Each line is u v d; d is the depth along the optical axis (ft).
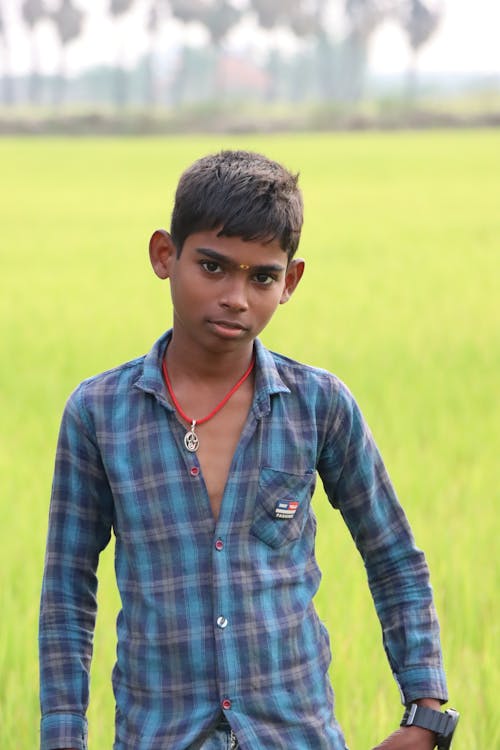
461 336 44.19
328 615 18.29
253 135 335.67
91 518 9.31
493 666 16.61
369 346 42.01
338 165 175.63
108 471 9.06
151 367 9.11
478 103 391.45
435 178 148.77
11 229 98.07
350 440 9.51
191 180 8.60
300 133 343.05
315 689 9.01
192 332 8.75
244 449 8.99
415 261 71.00
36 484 25.62
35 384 36.17
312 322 47.85
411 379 36.29
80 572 9.32
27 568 20.36
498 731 15.05
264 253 8.50
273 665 8.79
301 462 9.16
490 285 59.21
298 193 8.80
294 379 9.33
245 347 9.09
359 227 94.12
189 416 9.02
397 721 15.61
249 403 9.13
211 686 8.74
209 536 8.88
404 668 9.38
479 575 20.43
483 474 26.30
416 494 24.95
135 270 69.46
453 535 22.49
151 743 8.70
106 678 16.44
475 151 211.00
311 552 9.38
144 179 157.89
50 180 157.58
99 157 214.48
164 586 8.84
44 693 9.12
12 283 63.57
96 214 111.04
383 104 382.22
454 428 30.60
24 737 15.19
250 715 8.71
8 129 352.49
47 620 9.21
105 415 9.12
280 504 8.98
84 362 39.63
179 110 388.57
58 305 54.60
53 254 79.25
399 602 9.60
